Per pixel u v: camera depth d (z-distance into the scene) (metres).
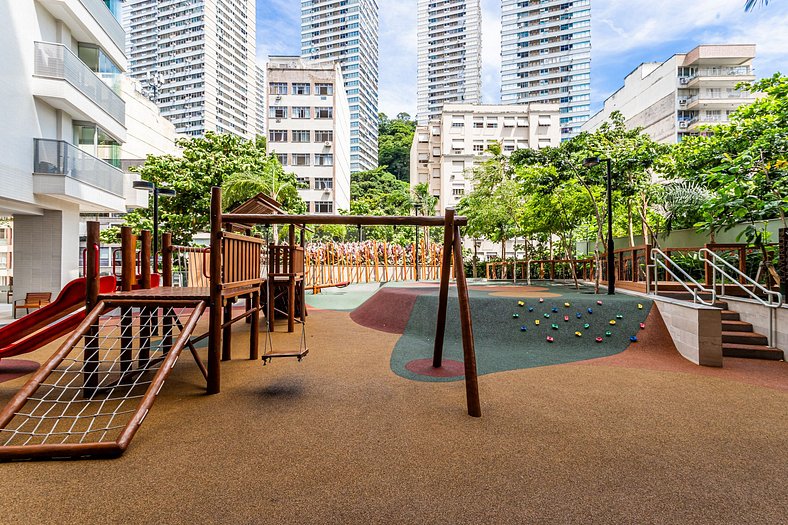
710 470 3.03
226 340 6.29
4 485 2.74
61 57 12.17
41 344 5.11
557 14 90.19
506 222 18.92
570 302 8.30
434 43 117.94
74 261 13.95
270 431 3.66
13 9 11.09
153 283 6.75
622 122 12.74
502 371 5.70
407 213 49.19
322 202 44.00
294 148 43.97
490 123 52.03
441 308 5.65
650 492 2.73
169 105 115.94
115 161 16.72
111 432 3.63
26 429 3.67
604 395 4.70
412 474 2.93
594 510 2.53
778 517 2.48
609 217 10.03
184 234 20.56
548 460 3.15
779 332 6.58
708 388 4.99
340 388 4.93
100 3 14.80
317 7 115.50
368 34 119.31
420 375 5.49
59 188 12.02
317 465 3.04
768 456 3.26
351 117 99.00
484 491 2.71
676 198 12.54
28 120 11.65
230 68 123.75
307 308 12.75
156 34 116.44
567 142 11.54
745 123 9.22
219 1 118.31
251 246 6.09
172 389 4.87
